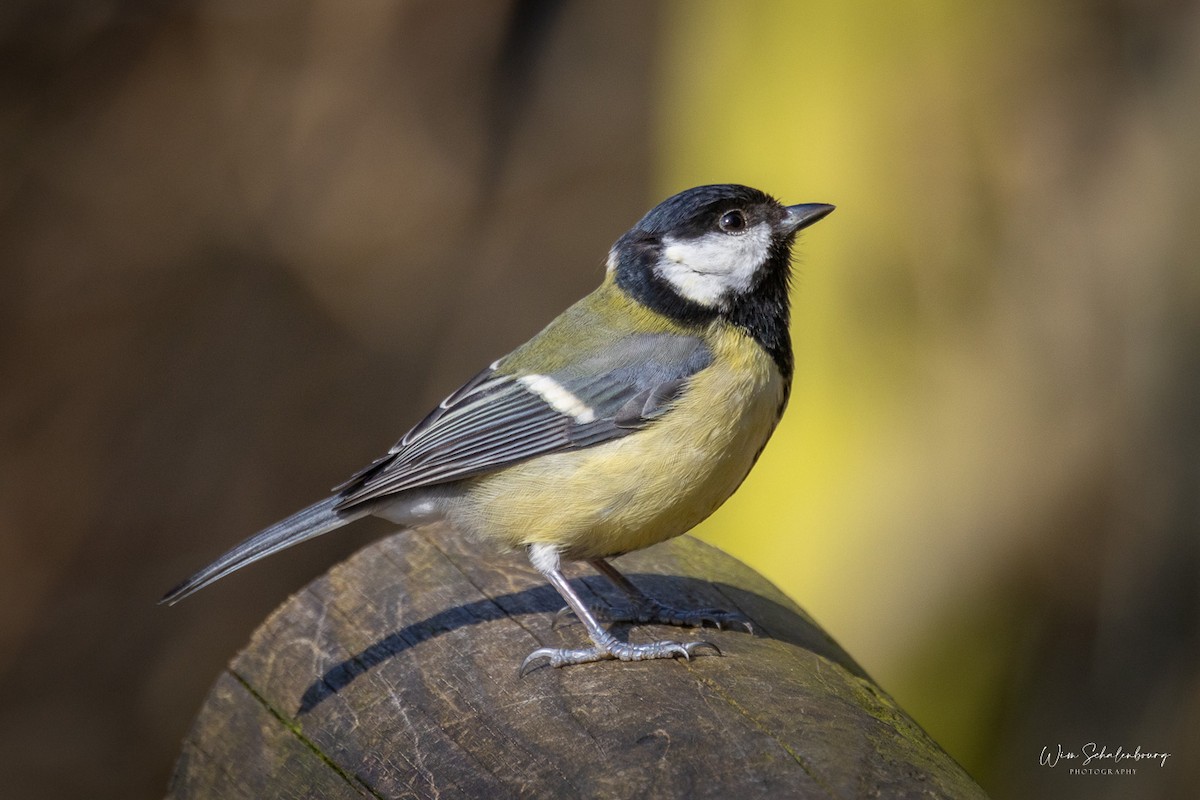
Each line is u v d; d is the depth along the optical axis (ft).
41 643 50.06
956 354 37.65
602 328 24.49
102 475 52.75
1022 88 39.14
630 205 59.62
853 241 36.01
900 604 36.73
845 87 35.94
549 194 59.62
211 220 56.18
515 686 19.43
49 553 51.49
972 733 38.93
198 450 54.08
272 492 54.29
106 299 54.39
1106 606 40.34
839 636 36.14
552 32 61.77
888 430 36.35
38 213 54.24
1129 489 40.01
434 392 56.49
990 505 37.99
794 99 36.06
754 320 24.11
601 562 24.30
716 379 23.30
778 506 35.96
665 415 23.11
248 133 56.95
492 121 60.08
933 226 36.99
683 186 38.60
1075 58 40.96
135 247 55.11
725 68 37.24
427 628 21.33
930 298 37.27
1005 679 39.42
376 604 22.16
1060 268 39.52
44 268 53.98
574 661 20.20
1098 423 39.58
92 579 51.60
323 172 57.62
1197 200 40.45
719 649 20.65
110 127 55.57
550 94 61.05
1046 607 40.27
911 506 36.50
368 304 57.11
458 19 59.62
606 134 60.59
